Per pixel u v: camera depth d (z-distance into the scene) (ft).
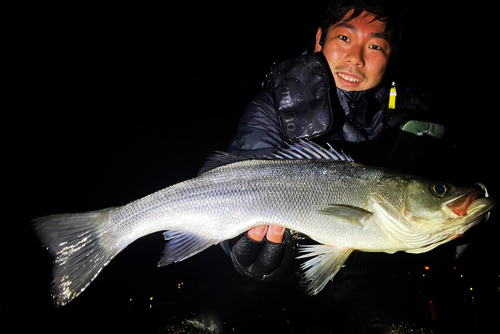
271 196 1.84
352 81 2.37
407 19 2.41
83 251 1.84
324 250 1.83
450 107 4.63
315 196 1.82
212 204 1.86
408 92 2.65
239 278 2.72
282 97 2.28
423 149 2.14
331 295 2.43
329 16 2.46
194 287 2.76
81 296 2.71
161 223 1.87
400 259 2.52
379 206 1.77
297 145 1.96
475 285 2.53
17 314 2.47
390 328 2.21
